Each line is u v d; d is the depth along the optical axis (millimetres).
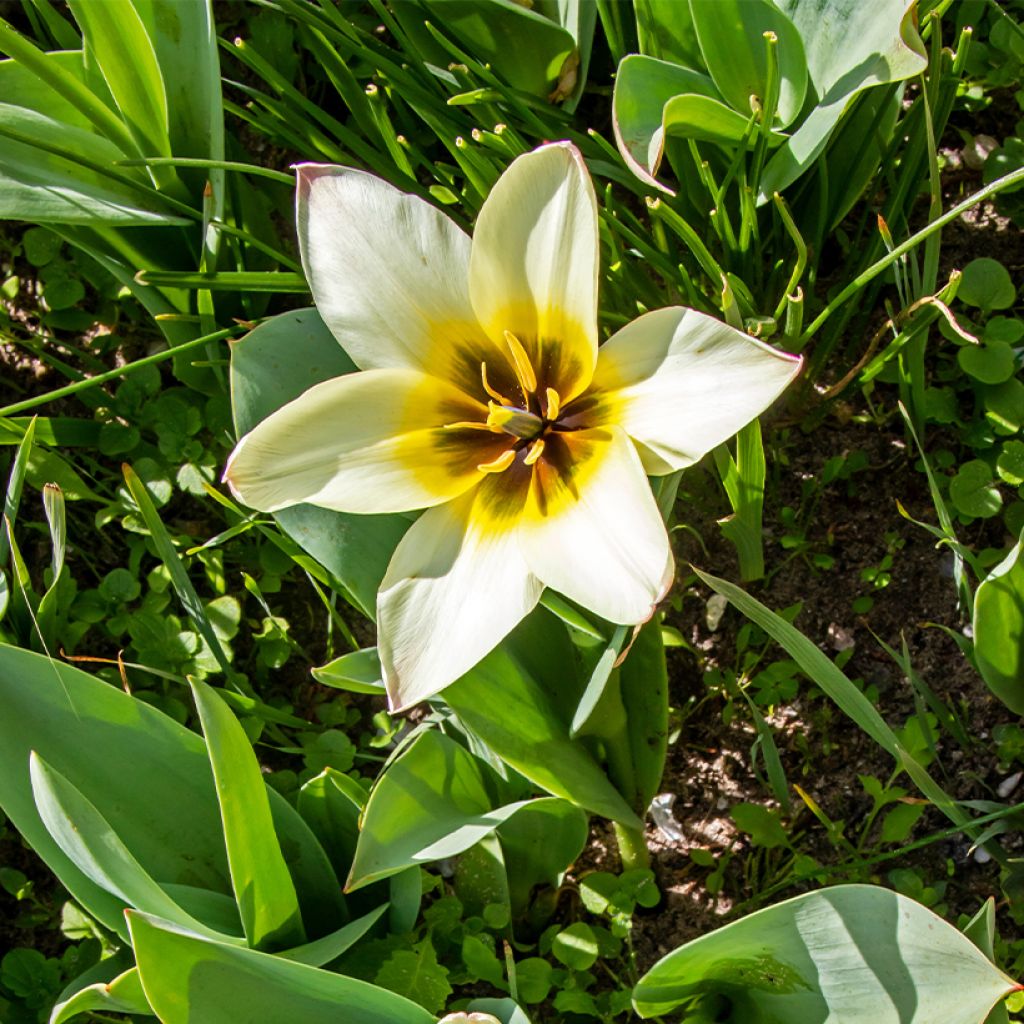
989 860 408
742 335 315
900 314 398
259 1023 340
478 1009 361
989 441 432
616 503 318
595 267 323
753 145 407
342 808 390
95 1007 341
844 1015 335
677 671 442
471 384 353
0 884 438
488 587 333
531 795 400
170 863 375
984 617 367
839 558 442
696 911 420
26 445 416
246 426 361
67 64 446
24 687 362
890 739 359
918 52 359
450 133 442
